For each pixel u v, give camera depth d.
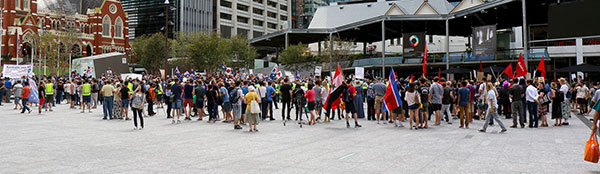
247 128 13.54
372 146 9.49
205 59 54.25
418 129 13.23
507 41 41.38
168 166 7.12
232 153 8.52
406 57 40.72
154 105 25.81
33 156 8.12
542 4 36.09
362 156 8.12
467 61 38.50
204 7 111.38
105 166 7.11
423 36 40.19
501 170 6.74
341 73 14.68
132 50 90.38
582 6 29.98
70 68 57.34
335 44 49.59
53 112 20.45
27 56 75.12
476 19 42.97
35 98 20.31
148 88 18.69
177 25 104.50
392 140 10.56
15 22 77.75
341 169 6.86
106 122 15.51
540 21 43.88
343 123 15.29
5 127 13.59
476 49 37.06
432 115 19.25
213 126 14.20
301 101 14.45
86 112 20.52
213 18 113.56
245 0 121.25
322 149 9.05
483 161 7.55
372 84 16.72
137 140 10.52
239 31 119.69
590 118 17.58
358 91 17.56
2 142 10.07
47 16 83.75
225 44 56.12
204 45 54.41
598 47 37.75
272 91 16.69
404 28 49.31
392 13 51.56
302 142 10.19
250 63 59.12
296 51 51.22
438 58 40.31
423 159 7.78
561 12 31.16
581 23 29.98
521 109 13.73
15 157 8.00
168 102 17.44
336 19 74.94
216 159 7.81
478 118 17.03
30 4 81.94
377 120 15.51
